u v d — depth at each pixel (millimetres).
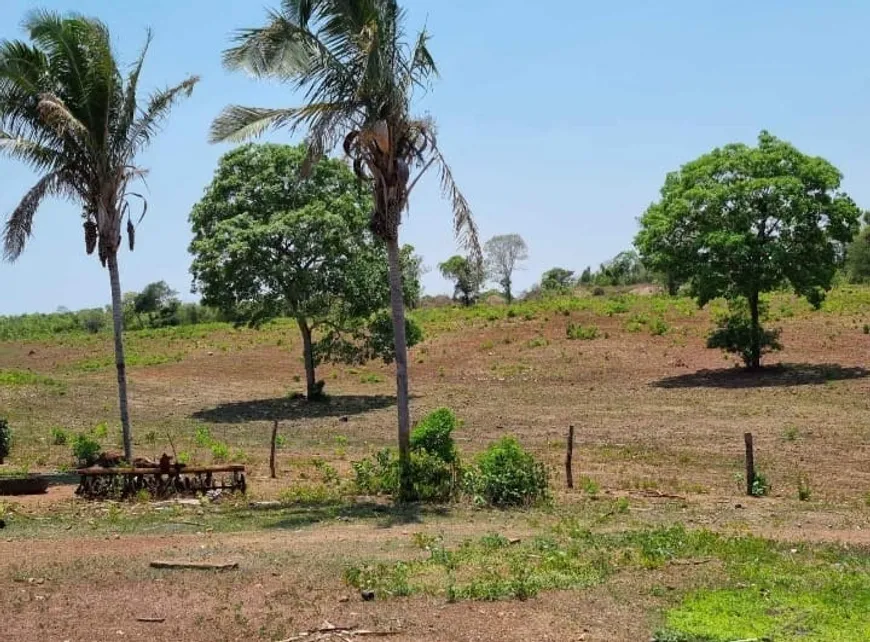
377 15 14227
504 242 67188
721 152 33094
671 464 19062
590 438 23625
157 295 72875
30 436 26391
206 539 11820
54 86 18219
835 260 33562
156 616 8062
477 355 43031
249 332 56969
